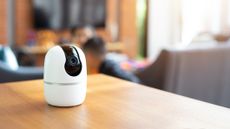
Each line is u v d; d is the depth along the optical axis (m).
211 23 5.07
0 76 2.02
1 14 4.50
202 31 5.10
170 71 2.31
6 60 2.88
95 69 2.12
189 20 5.38
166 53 2.30
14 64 2.92
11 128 0.79
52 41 4.93
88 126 0.81
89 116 0.89
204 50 2.40
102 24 5.43
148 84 2.46
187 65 2.35
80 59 1.00
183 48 2.35
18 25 4.70
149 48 6.04
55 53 0.97
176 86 2.37
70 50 0.99
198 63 2.40
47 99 1.00
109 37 5.57
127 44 5.76
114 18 5.62
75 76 0.97
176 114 0.90
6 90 1.18
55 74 0.96
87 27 5.27
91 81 1.31
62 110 0.94
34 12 4.80
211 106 0.98
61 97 0.97
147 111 0.93
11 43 4.65
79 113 0.91
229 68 2.59
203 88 2.50
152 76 2.43
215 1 4.99
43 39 4.80
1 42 4.54
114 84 1.27
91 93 1.13
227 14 4.87
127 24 5.75
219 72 2.54
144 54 6.06
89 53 2.06
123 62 3.11
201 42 2.72
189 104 1.00
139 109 0.95
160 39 5.86
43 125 0.81
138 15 5.91
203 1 5.15
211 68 2.48
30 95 1.11
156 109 0.95
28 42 4.72
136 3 5.82
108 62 2.16
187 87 2.42
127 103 1.01
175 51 2.30
